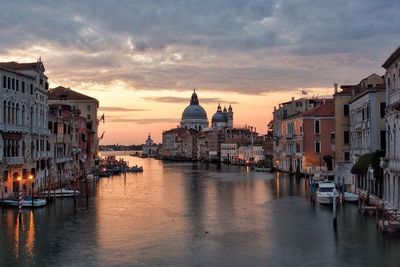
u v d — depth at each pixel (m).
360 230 39.25
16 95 57.69
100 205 55.97
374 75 63.12
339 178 59.06
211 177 106.88
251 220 45.38
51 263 31.38
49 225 43.16
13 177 57.19
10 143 55.94
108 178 105.88
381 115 54.06
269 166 139.50
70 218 46.72
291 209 51.78
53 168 73.44
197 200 61.09
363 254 32.53
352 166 61.12
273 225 42.69
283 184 82.44
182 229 41.44
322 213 48.38
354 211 48.22
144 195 67.38
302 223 43.25
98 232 40.25
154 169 154.25
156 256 32.88
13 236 38.72
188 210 52.12
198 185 84.44
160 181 95.50
